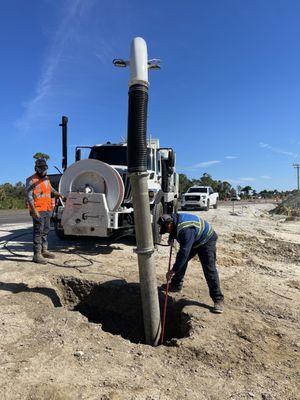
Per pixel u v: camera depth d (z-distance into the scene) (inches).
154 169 463.8
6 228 573.0
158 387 160.2
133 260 359.6
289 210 1279.5
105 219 354.9
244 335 211.3
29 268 314.0
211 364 185.5
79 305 292.2
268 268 374.3
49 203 338.0
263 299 273.0
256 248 479.2
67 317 220.7
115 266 334.0
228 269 352.8
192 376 173.0
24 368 165.0
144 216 214.7
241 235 546.0
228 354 193.0
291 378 175.9
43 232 336.8
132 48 202.4
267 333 216.4
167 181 512.1
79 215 357.4
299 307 262.7
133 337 275.3
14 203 1462.8
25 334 198.1
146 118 205.5
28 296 254.2
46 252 347.9
